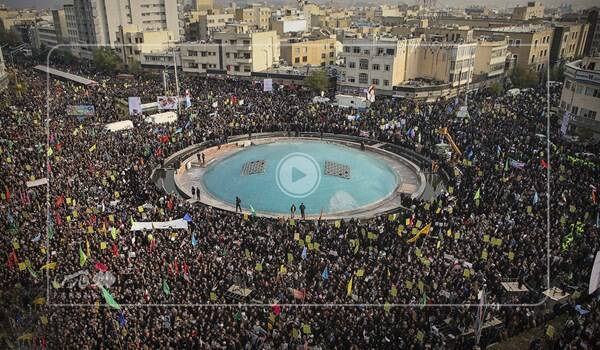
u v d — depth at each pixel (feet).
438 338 102.53
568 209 160.25
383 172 223.92
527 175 190.29
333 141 271.08
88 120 270.67
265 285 120.47
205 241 142.82
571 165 197.36
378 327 103.65
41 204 161.79
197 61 444.55
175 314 107.45
